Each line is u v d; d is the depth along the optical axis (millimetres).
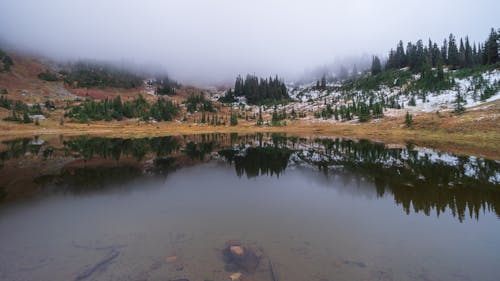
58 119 122750
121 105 150625
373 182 21828
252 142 66562
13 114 105375
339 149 47688
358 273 8219
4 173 25688
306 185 21422
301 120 143125
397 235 11320
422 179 22359
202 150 48438
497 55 122938
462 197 17047
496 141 44125
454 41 156500
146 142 63094
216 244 10242
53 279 7844
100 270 8320
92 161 33594
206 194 18594
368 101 151500
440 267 8641
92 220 13086
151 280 7727
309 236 11164
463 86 113312
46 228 12031
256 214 14156
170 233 11414
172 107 169125
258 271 8234
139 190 19672
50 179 23203
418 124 78000
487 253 9648
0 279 7828
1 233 11414
